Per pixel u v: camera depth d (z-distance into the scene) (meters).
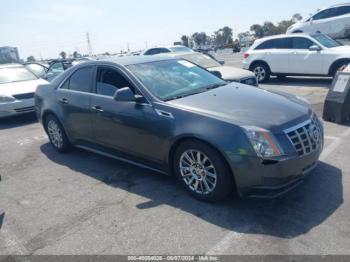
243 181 3.36
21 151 6.33
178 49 14.73
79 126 5.19
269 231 3.17
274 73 11.99
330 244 2.92
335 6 15.09
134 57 5.11
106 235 3.34
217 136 3.41
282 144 3.30
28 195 4.41
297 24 16.30
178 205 3.79
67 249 3.18
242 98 4.07
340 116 6.30
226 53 39.44
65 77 5.55
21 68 10.30
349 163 4.50
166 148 3.93
